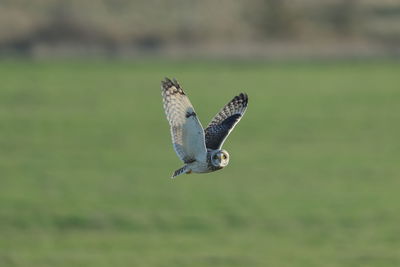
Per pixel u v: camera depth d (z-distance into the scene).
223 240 23.05
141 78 68.19
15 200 28.02
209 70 71.94
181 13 80.31
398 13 84.12
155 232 24.08
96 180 32.50
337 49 77.12
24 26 74.81
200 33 77.94
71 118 50.75
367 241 22.77
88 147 41.06
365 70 72.62
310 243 22.67
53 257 20.78
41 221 25.23
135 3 81.25
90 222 25.28
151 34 77.06
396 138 44.09
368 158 38.06
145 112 54.06
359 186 31.41
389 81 67.81
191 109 9.55
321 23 80.75
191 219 25.81
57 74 68.94
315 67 73.94
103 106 55.94
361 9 83.94
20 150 39.75
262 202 28.48
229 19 79.81
